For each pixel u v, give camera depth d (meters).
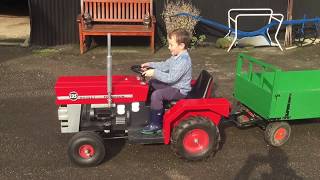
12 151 4.86
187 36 4.67
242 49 9.91
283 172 4.54
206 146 4.66
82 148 4.45
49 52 9.27
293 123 5.79
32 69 8.00
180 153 4.59
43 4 9.62
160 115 4.64
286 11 10.38
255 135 5.41
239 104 5.69
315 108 5.05
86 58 8.87
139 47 9.88
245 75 5.49
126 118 4.72
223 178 4.40
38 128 5.49
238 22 10.37
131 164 4.63
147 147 5.00
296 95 4.89
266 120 5.10
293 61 8.99
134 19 9.66
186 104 4.50
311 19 10.02
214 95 6.79
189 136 4.58
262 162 4.73
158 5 9.95
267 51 9.80
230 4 10.14
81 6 9.48
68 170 4.48
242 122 5.19
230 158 4.80
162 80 4.64
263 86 5.23
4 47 9.54
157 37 10.12
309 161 4.77
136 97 4.65
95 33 9.00
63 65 8.33
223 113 4.61
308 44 10.35
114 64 8.45
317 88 5.52
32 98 6.54
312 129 5.62
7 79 7.39
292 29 10.53
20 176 4.35
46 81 7.34
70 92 4.51
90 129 4.71
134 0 9.60
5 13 13.85
